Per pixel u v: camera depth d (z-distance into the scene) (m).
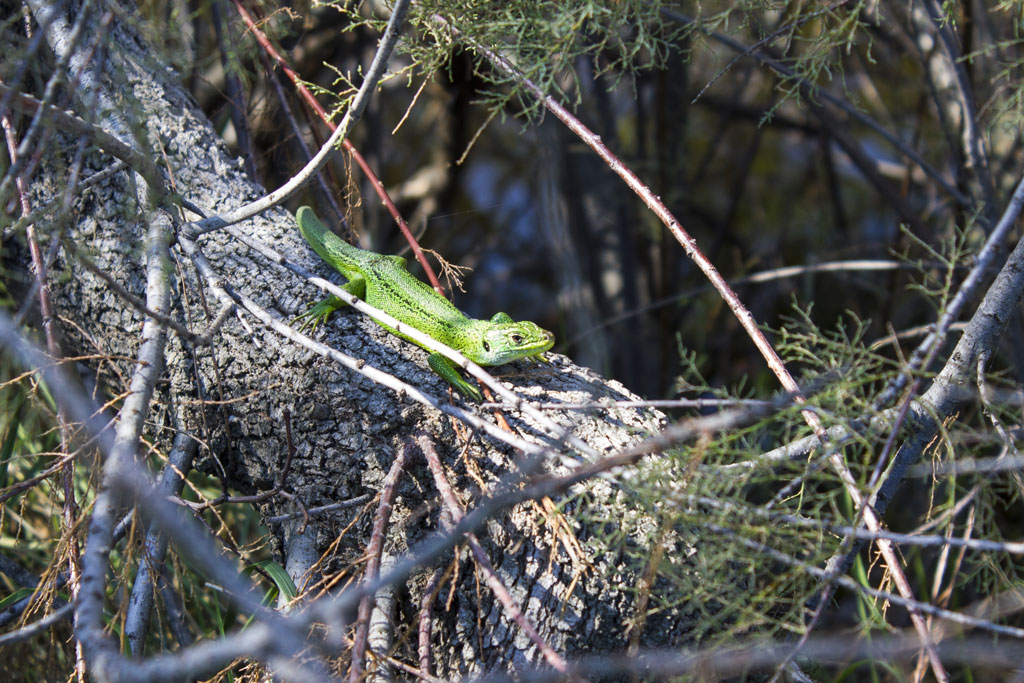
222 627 3.80
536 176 7.23
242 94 4.83
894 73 7.77
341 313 3.61
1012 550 2.33
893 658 3.58
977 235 5.23
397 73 3.76
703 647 2.83
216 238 3.81
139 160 3.06
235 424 3.49
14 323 2.67
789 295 7.80
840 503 4.45
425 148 8.05
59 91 3.79
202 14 4.77
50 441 4.32
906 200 6.56
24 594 3.70
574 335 6.86
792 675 2.92
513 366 3.74
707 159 8.05
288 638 1.94
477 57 4.77
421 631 2.71
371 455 3.29
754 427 2.62
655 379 7.13
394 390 3.21
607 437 3.20
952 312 2.68
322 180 4.55
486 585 3.00
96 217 3.77
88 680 3.04
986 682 3.78
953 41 5.01
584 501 2.94
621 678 2.92
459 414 2.93
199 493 3.28
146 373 2.78
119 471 2.38
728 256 8.49
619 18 3.84
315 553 3.49
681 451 2.82
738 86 7.82
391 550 3.18
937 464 3.13
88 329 3.92
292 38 5.61
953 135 5.54
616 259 7.34
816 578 2.85
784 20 4.46
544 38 3.73
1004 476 3.40
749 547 2.64
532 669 2.88
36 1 3.73
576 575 2.84
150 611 3.44
